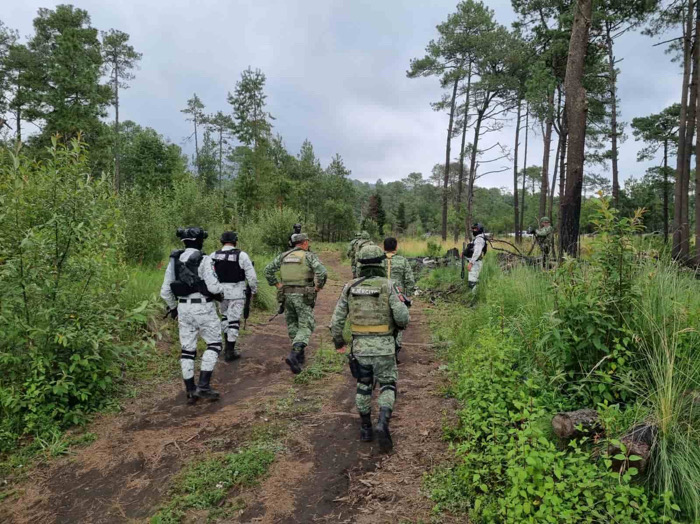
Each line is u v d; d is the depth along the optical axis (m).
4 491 3.20
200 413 4.46
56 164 4.61
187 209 16.39
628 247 3.67
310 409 4.52
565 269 4.05
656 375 3.21
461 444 3.45
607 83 21.16
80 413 4.17
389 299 3.68
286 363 5.51
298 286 5.61
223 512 2.93
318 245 36.28
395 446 3.70
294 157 42.62
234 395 4.95
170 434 4.01
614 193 22.78
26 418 3.88
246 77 37.56
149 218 10.98
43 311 4.17
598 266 3.80
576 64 8.38
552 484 2.52
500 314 5.09
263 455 3.58
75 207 4.51
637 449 2.70
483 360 4.09
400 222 66.31
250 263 6.12
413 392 4.88
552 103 20.44
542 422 3.28
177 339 6.55
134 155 48.06
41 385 4.14
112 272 5.15
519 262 9.36
